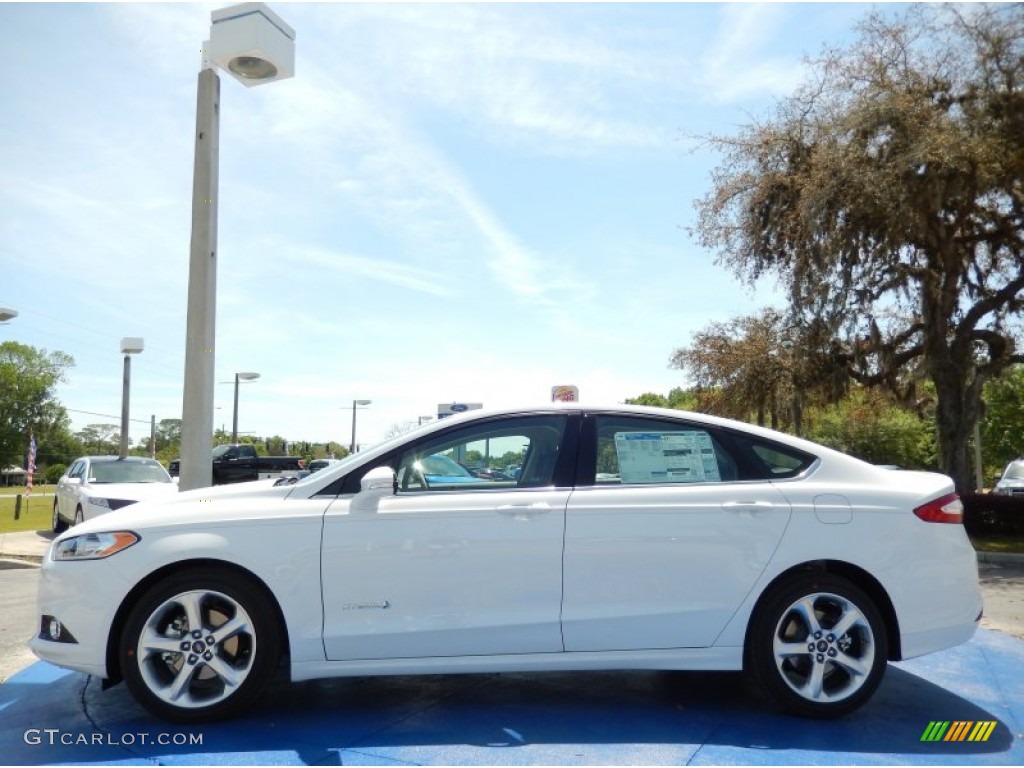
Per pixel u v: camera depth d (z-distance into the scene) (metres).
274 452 66.31
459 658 4.41
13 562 12.87
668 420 4.88
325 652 4.38
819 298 16.11
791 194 16.95
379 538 4.44
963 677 5.39
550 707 4.73
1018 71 14.84
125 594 4.38
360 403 45.75
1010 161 15.02
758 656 4.50
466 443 4.80
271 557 4.39
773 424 21.73
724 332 22.03
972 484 17.56
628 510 4.54
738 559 4.52
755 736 4.27
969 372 17.61
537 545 4.46
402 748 4.09
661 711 4.66
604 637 4.45
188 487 8.44
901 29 15.94
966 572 4.67
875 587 4.61
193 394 8.55
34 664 5.88
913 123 14.82
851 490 4.69
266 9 8.21
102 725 4.45
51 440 101.38
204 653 4.39
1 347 99.69
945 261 16.58
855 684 4.47
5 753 4.05
